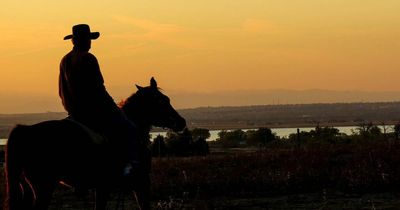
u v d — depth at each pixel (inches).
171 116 502.6
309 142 1672.0
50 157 431.8
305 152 1013.2
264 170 837.8
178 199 682.8
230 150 1887.3
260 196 704.4
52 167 433.1
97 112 454.6
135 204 663.8
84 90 454.0
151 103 498.3
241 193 714.2
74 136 441.7
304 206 635.5
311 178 764.6
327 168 833.5
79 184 450.6
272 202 661.3
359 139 1617.9
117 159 458.6
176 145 1676.9
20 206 427.2
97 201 465.7
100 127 455.8
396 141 1087.6
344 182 740.7
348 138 1754.4
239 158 993.5
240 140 2802.7
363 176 751.1
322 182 755.4
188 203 668.1
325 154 983.0
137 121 495.5
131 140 465.1
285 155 995.9
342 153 1005.8
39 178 429.7
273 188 733.9
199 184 745.0
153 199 696.4
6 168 427.5
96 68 457.7
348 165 845.2
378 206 623.5
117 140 460.8
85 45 470.0
